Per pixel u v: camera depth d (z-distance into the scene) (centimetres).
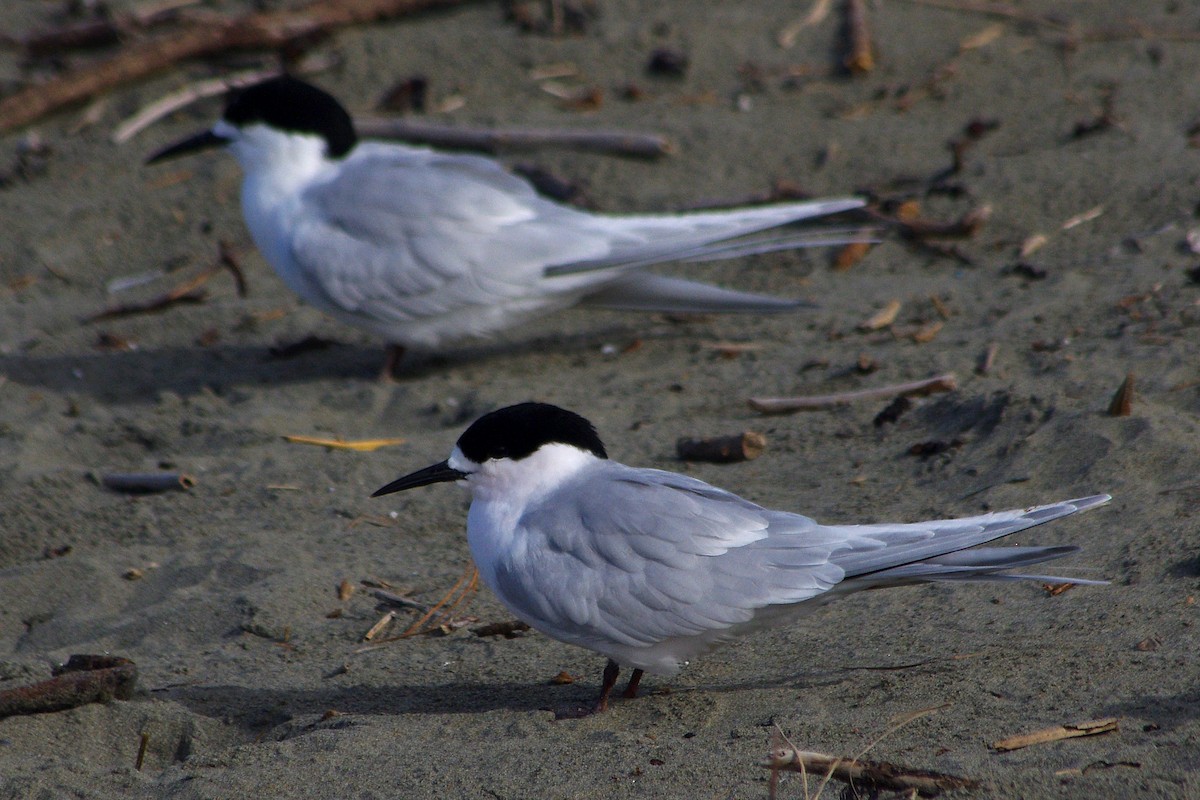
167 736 710
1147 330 1075
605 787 599
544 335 1333
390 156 1281
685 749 630
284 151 1269
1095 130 1504
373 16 1881
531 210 1253
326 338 1364
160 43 1791
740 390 1138
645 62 1786
